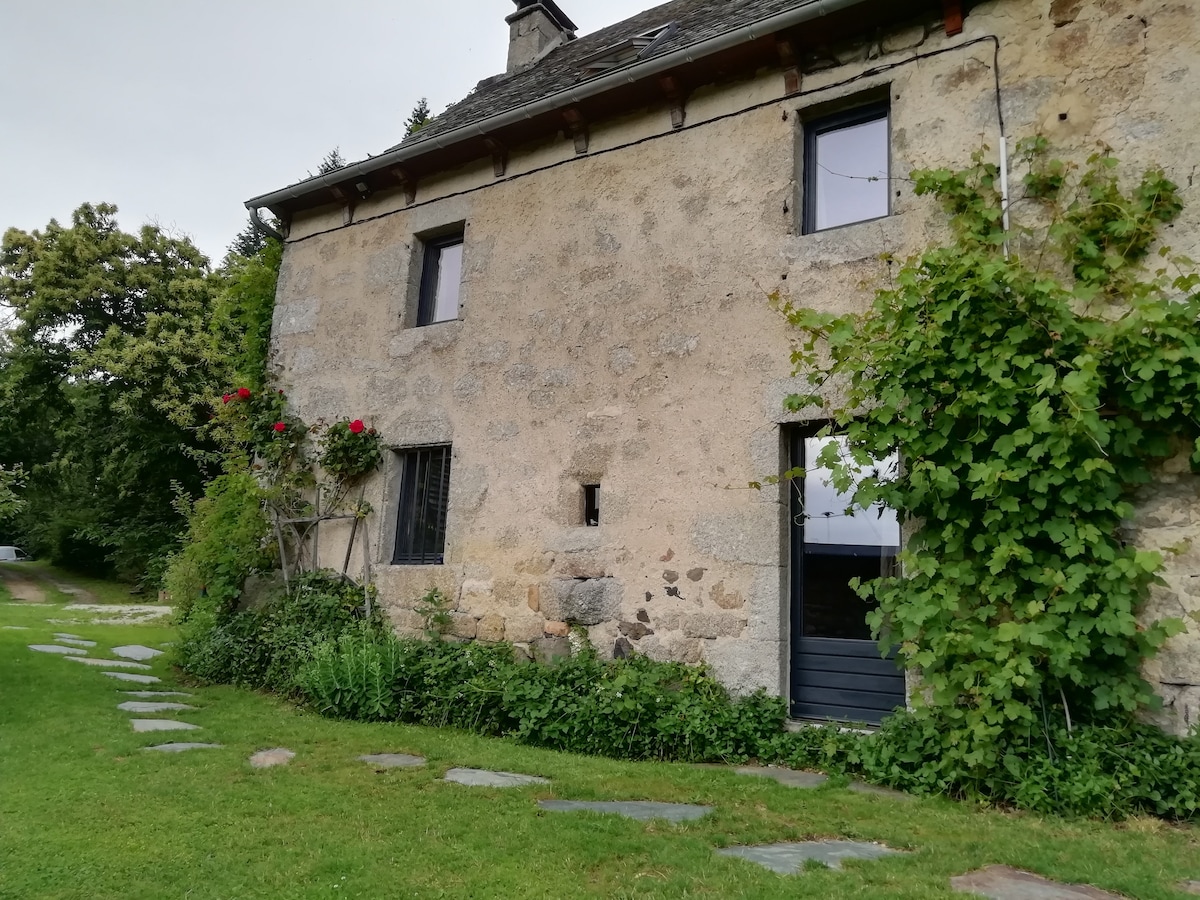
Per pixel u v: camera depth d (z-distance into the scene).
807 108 5.55
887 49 5.29
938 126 5.02
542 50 10.14
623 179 6.27
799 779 4.18
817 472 5.23
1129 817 3.45
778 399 5.23
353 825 3.11
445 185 7.39
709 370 5.55
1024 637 3.88
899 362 4.44
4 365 22.19
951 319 4.38
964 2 5.05
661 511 5.57
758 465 5.23
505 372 6.58
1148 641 3.80
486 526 6.41
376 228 7.81
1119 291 4.26
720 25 6.12
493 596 6.25
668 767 4.29
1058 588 3.98
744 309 5.49
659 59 5.74
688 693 5.02
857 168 5.51
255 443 8.08
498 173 7.02
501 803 3.43
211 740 4.60
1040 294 4.18
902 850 2.97
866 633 4.91
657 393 5.75
